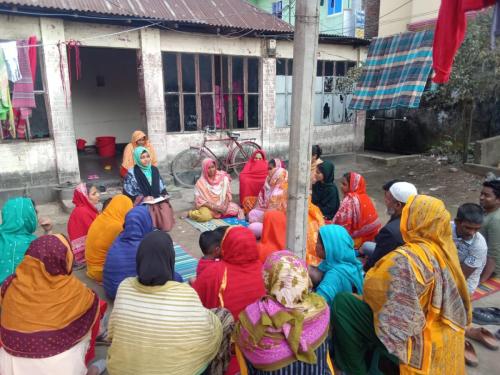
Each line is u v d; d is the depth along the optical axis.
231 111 8.09
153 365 1.79
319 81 9.12
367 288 2.04
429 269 1.95
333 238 2.56
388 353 2.14
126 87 10.30
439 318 2.02
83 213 4.08
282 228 3.37
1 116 5.18
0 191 6.02
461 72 7.00
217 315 2.24
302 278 1.78
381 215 5.82
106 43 6.50
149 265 1.85
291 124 2.37
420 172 8.27
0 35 5.70
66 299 2.06
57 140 6.33
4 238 3.09
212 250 2.83
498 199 3.37
